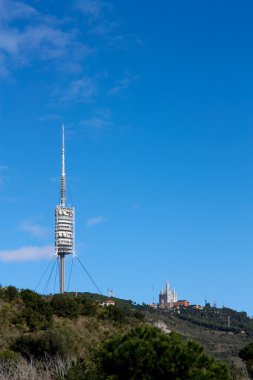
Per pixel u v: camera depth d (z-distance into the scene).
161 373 17.78
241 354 41.09
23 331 52.50
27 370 27.12
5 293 61.03
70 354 42.66
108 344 19.03
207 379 17.80
